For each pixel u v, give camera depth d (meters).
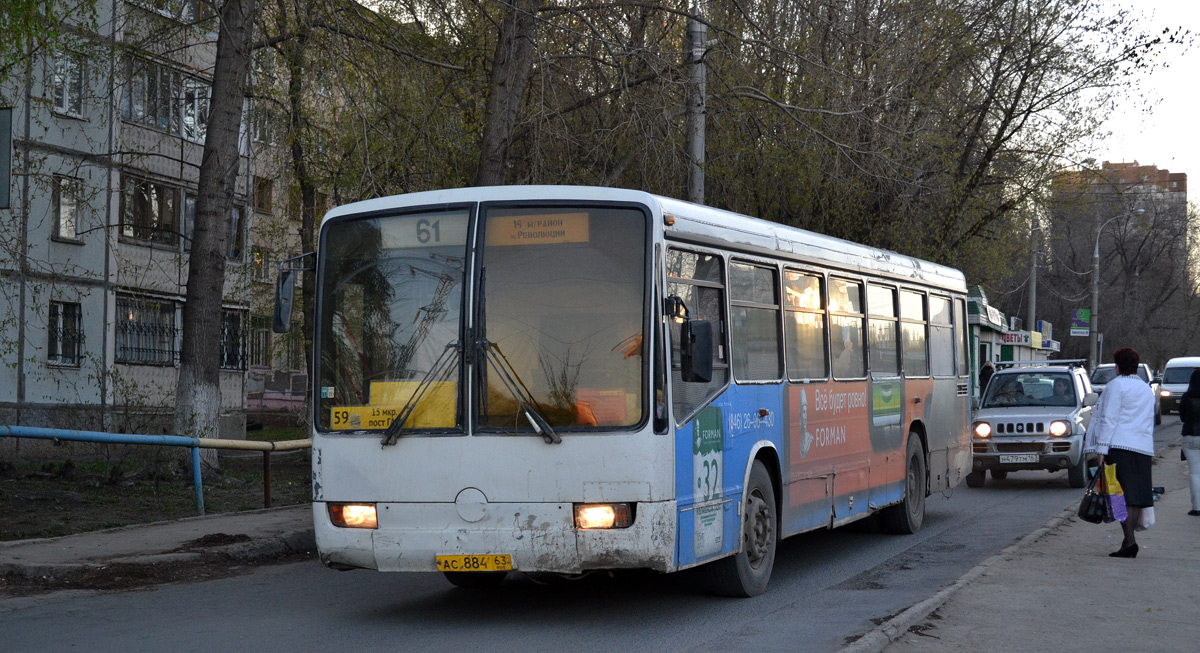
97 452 22.83
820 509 10.73
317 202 23.97
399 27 18.44
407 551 7.91
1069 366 21.44
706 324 7.76
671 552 7.79
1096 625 7.62
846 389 11.52
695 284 8.54
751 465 9.21
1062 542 11.62
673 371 7.97
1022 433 18.92
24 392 25.59
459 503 7.82
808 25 20.55
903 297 13.62
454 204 8.17
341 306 8.35
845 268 11.67
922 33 23.00
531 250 8.00
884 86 20.83
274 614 8.73
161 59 19.09
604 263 7.91
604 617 8.48
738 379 9.10
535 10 17.59
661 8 17.77
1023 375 20.34
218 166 18.03
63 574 10.25
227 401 31.97
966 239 27.23
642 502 7.62
